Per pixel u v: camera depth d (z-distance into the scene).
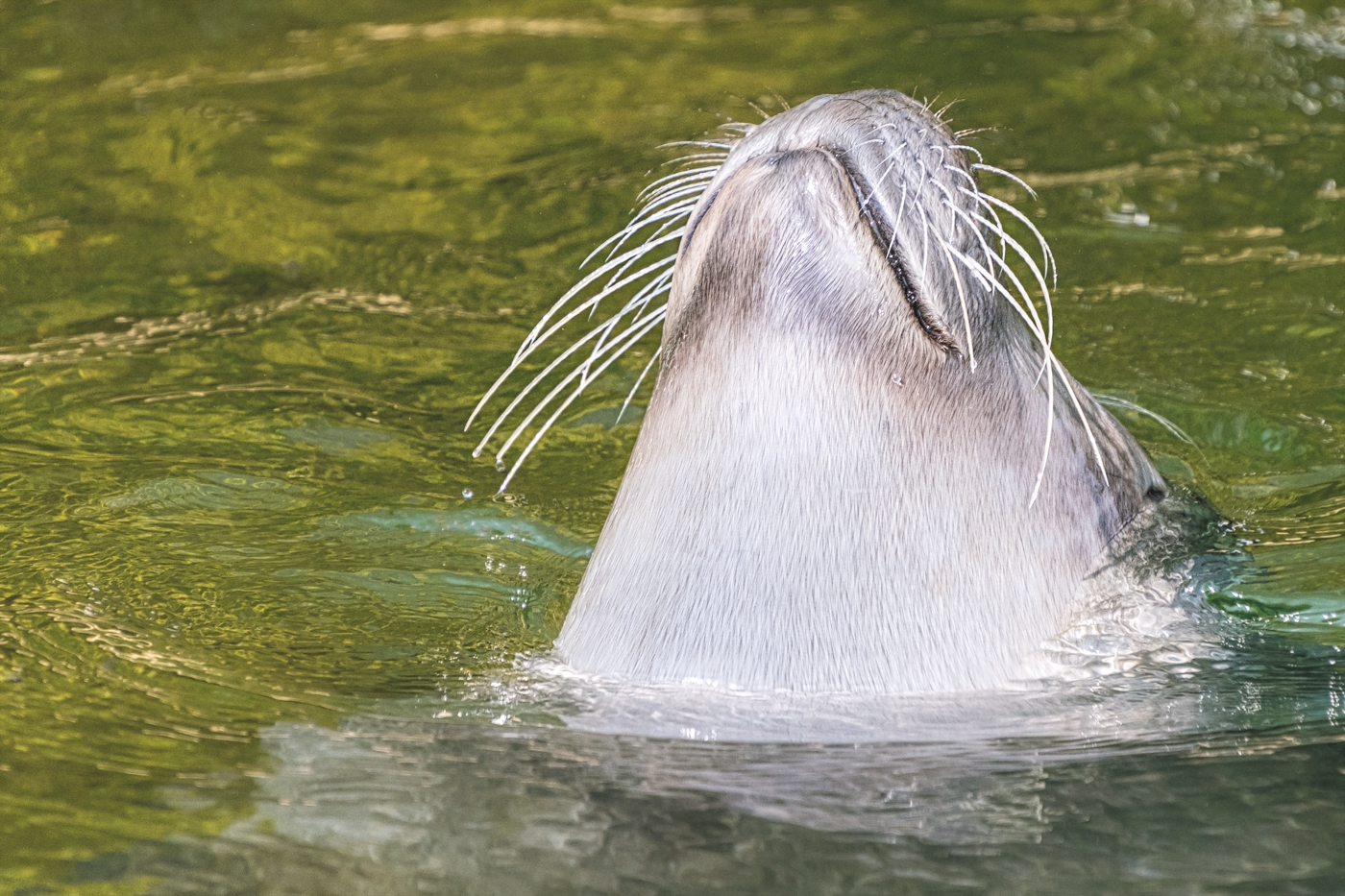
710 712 13.34
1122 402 20.05
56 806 12.09
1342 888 11.06
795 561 13.56
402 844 11.60
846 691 13.45
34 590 16.62
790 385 13.46
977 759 12.82
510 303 25.58
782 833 11.74
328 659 15.25
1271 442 20.86
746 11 39.75
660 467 14.05
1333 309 24.28
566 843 11.60
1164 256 26.14
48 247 27.30
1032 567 14.29
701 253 13.41
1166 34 36.69
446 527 19.00
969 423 14.11
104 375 22.98
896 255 13.24
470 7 40.50
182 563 17.64
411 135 32.19
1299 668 14.45
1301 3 38.50
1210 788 12.40
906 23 38.19
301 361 23.62
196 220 28.39
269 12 39.97
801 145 13.28
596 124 32.44
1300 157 29.89
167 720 13.65
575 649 14.39
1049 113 32.19
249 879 11.18
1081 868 11.34
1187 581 15.62
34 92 34.34
